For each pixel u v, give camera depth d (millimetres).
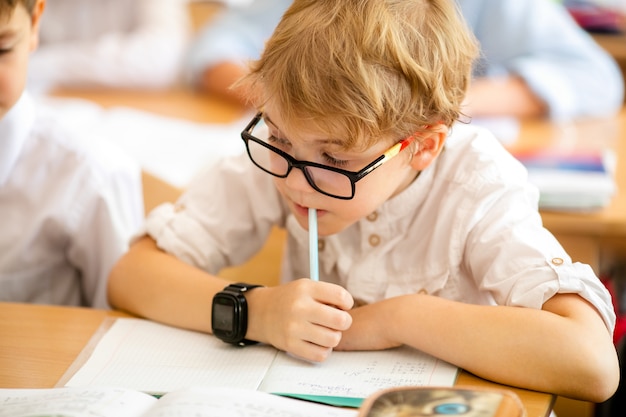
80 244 1729
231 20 3084
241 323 1188
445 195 1306
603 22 3379
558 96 2475
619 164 2094
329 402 1039
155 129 2406
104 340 1222
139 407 999
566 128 2396
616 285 2582
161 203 1813
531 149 2137
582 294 1131
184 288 1278
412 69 1121
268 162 1411
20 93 1515
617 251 2729
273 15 3053
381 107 1102
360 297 1346
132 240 1444
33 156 1696
